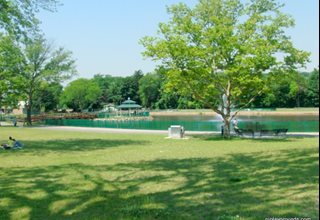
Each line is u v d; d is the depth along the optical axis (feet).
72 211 29.17
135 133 127.54
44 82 209.87
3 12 78.13
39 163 57.00
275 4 107.04
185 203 29.73
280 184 34.81
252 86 102.06
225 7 111.14
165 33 103.50
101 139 103.30
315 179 36.35
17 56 187.32
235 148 72.33
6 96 197.88
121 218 26.53
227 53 99.71
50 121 212.23
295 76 104.99
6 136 118.93
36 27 85.40
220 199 30.37
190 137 106.22
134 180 40.50
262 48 94.58
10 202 32.17
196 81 105.50
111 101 453.58
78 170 48.88
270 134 102.99
